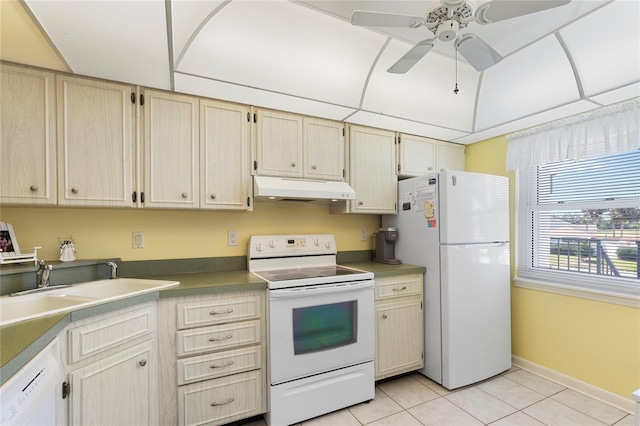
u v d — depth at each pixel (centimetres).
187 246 223
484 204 246
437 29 135
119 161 178
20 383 89
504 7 120
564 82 200
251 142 215
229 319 179
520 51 200
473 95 248
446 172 231
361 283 212
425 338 248
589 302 224
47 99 163
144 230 211
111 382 139
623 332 206
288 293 187
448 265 228
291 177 229
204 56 168
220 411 175
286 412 186
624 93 192
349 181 253
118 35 147
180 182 194
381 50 201
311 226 270
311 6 161
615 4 155
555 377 242
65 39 144
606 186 221
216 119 205
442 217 233
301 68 192
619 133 203
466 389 231
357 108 224
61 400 119
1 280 149
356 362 210
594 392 218
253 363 184
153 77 176
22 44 145
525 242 271
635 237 207
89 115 172
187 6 145
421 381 243
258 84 189
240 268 240
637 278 205
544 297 252
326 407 198
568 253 243
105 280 184
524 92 222
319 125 241
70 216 192
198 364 171
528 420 193
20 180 157
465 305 234
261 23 166
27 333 101
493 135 284
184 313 169
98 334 133
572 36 179
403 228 272
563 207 246
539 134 250
